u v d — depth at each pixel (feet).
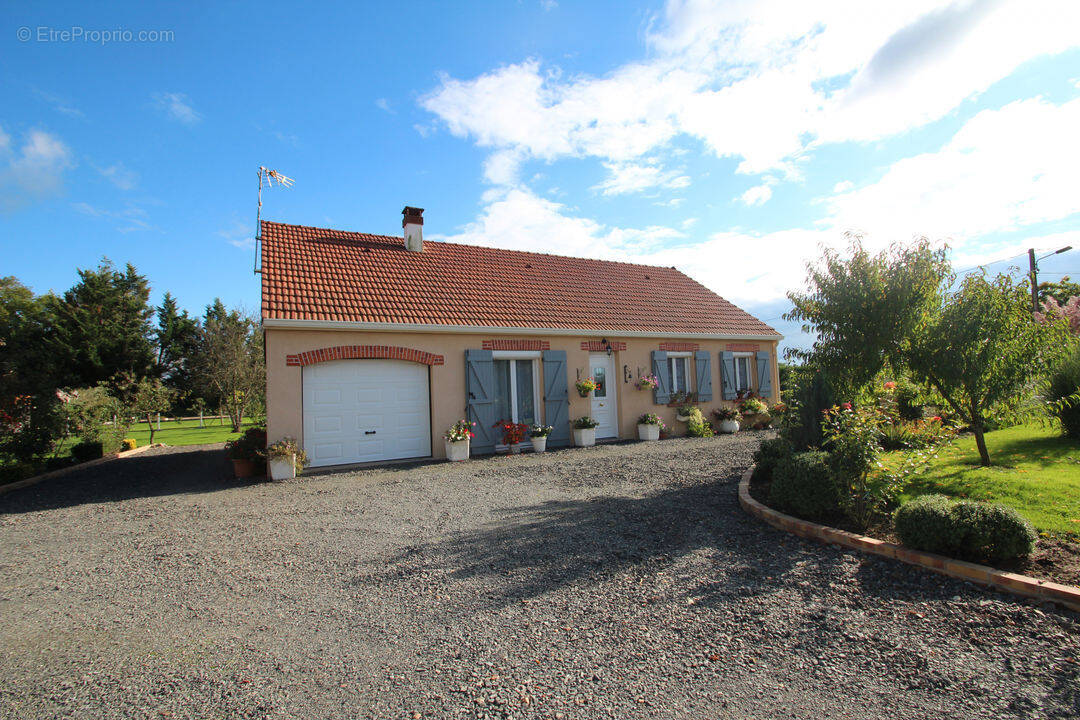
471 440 40.88
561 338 46.21
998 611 12.17
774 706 9.39
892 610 12.62
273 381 35.19
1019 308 23.18
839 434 18.83
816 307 26.84
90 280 101.09
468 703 9.61
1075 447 26.03
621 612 13.07
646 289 59.98
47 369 46.47
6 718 9.42
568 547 17.79
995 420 25.00
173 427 110.42
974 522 14.11
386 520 22.11
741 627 12.18
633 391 49.80
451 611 13.41
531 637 12.00
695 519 20.34
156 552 18.89
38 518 25.11
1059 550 14.57
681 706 9.43
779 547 16.98
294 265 41.98
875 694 9.65
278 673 10.77
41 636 12.58
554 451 42.70
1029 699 9.31
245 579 15.97
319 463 36.78
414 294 43.45
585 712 9.30
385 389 39.11
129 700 9.92
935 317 24.73
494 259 55.11
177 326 119.75
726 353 56.29
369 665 11.01
